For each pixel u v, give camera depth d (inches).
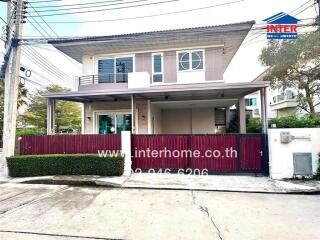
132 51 539.5
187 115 668.7
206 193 258.1
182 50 520.4
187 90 395.9
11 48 349.4
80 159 335.6
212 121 656.4
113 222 178.7
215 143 337.4
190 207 211.9
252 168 327.9
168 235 156.7
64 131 1203.9
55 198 240.8
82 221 180.9
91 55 556.1
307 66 604.1
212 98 503.5
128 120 527.8
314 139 298.7
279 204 219.0
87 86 520.4
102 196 248.2
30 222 179.3
